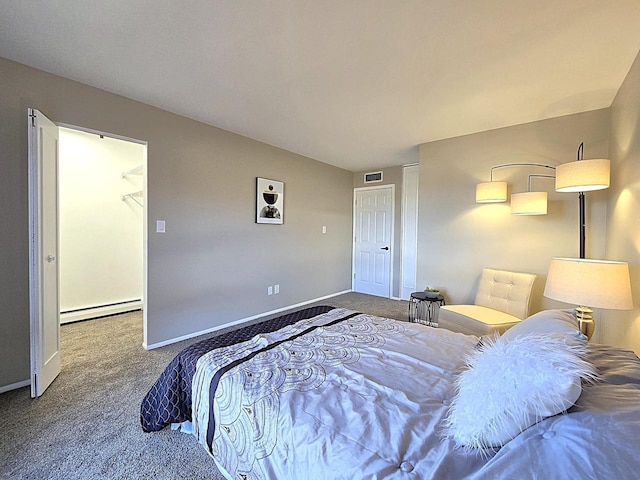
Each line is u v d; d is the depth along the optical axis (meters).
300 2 1.47
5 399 1.94
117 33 1.73
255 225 3.77
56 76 2.20
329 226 5.04
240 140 3.54
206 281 3.24
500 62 1.96
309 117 2.96
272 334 1.71
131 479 1.33
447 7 1.47
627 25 1.58
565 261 1.74
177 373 1.51
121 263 4.25
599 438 0.60
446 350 1.50
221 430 1.19
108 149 4.11
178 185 2.96
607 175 2.03
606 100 2.46
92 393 2.02
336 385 1.15
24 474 1.34
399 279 4.98
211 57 1.96
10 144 2.05
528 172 2.97
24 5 1.50
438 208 3.59
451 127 3.16
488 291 2.97
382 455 0.81
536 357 0.81
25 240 2.13
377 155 4.39
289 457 0.92
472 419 0.81
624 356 1.05
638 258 1.79
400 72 2.11
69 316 3.62
